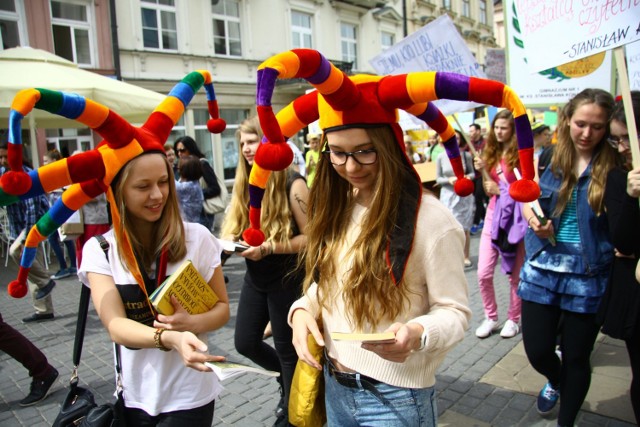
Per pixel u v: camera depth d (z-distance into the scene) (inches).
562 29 86.6
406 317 53.6
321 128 54.0
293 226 92.6
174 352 61.8
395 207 52.4
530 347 91.9
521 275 94.3
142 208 57.6
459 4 1035.3
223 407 116.3
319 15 661.9
